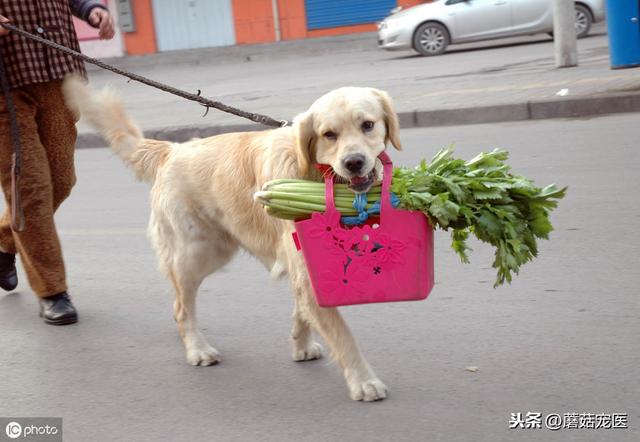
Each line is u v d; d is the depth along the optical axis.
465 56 16.98
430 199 3.20
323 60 20.83
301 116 3.49
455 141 9.29
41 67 4.63
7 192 4.79
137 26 27.30
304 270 3.57
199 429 3.50
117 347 4.54
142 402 3.82
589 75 11.53
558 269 5.02
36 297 5.40
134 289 5.53
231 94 14.77
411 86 13.04
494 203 3.39
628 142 8.18
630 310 4.30
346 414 3.50
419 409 3.47
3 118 4.63
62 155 4.93
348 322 4.53
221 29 27.08
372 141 3.41
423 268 3.30
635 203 6.19
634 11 11.05
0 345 4.66
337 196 3.30
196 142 4.30
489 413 3.37
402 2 25.34
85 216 7.75
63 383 4.10
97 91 4.57
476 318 4.41
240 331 4.61
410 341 4.20
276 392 3.81
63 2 4.86
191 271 4.25
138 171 4.49
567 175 7.22
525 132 9.30
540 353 3.90
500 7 17.41
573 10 12.63
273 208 3.34
